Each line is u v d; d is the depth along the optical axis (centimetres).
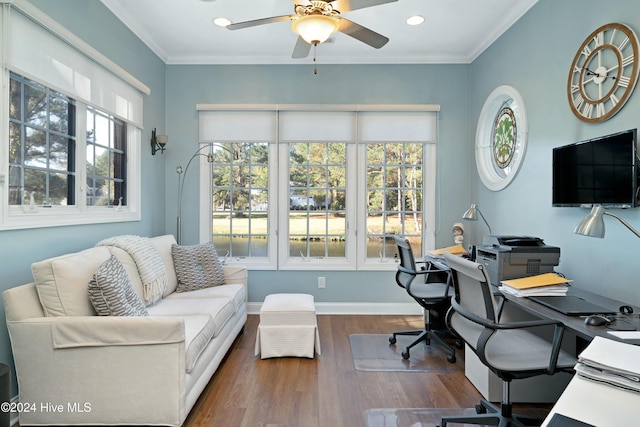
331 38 344
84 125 260
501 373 160
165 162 391
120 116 296
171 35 341
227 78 391
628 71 195
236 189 400
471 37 347
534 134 279
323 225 401
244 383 240
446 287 280
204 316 233
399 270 317
